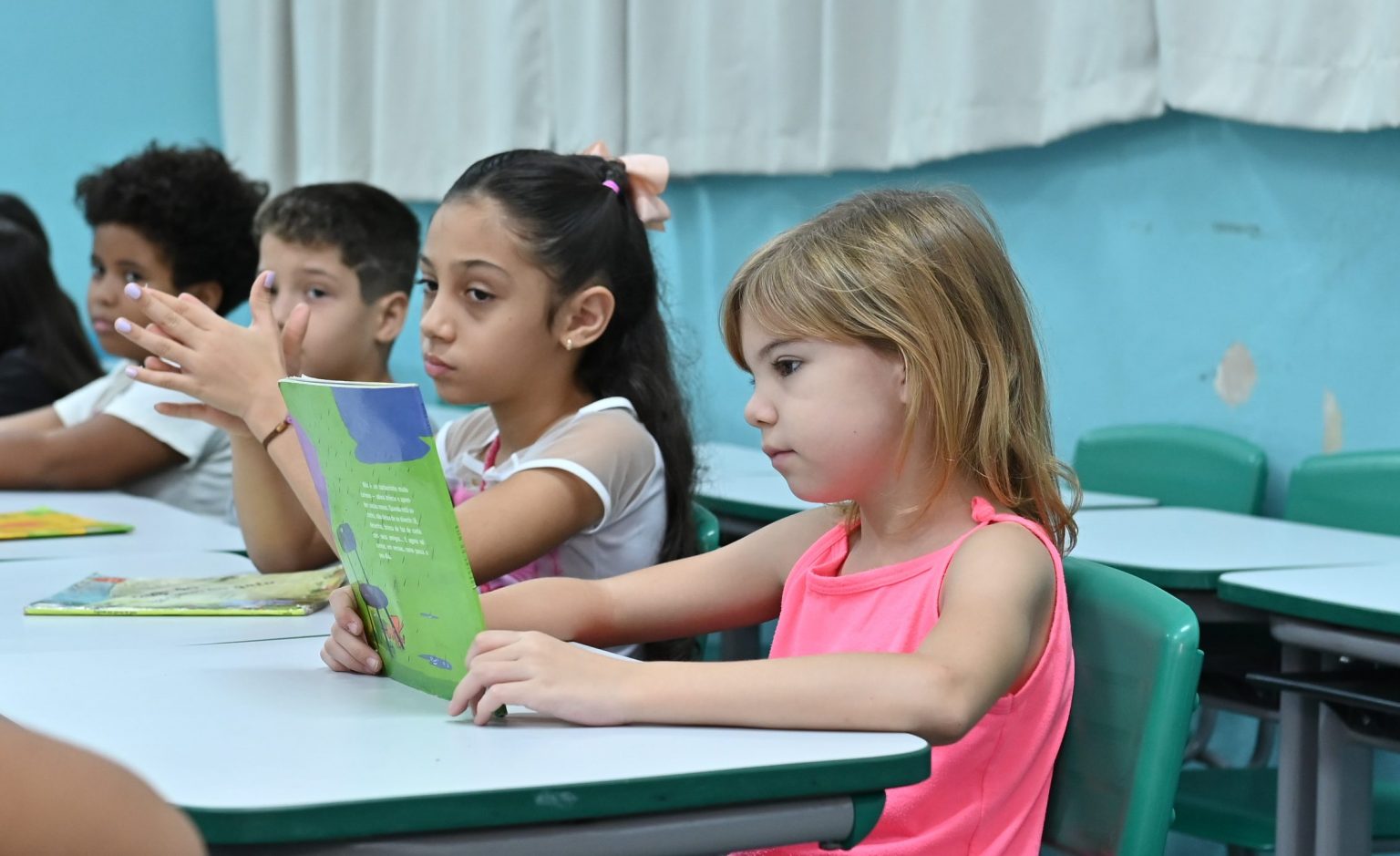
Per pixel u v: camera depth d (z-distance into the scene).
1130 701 1.28
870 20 3.89
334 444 1.26
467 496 2.14
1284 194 3.16
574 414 2.05
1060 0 3.43
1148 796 1.23
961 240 1.42
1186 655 1.23
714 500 2.93
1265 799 2.16
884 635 1.39
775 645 1.54
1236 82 3.11
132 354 3.42
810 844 1.34
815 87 4.05
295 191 2.84
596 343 2.10
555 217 1.99
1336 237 3.07
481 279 1.96
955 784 1.32
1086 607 1.39
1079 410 3.65
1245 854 2.34
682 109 4.48
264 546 2.04
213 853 0.89
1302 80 3.00
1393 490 2.66
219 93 6.74
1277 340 3.20
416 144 5.54
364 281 2.79
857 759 1.02
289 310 2.75
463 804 0.92
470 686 1.15
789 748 1.05
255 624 1.63
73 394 3.57
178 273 3.38
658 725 1.12
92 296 3.41
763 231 4.39
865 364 1.36
